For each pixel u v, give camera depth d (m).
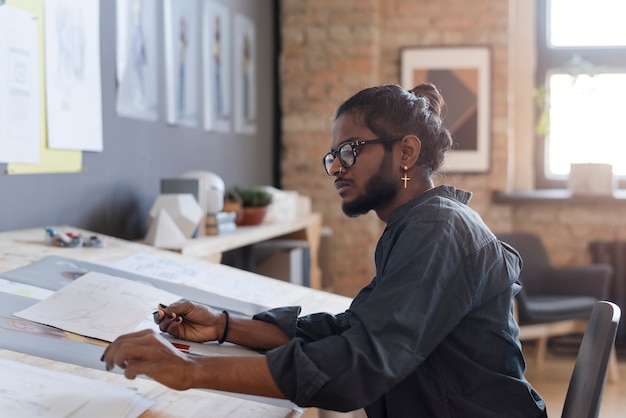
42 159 2.72
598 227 5.50
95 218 3.15
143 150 3.59
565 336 5.59
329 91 5.47
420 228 1.36
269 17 5.60
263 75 5.48
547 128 5.61
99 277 1.88
